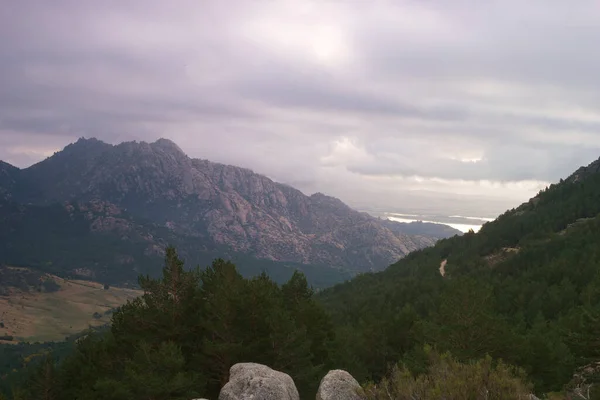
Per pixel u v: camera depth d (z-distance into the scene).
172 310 27.47
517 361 29.75
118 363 28.92
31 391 34.59
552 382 32.25
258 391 16.98
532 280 110.94
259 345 27.22
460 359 26.23
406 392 11.25
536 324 52.94
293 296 44.97
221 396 17.41
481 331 28.31
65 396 33.97
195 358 26.62
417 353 29.73
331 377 17.17
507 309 91.25
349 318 115.19
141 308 27.88
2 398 39.19
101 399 26.88
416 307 113.19
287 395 17.50
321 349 36.06
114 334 29.27
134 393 22.03
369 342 51.59
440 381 11.11
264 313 27.95
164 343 24.47
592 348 29.14
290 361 26.86
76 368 34.97
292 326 26.83
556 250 141.25
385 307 120.00
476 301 29.09
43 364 34.97
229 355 25.81
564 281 92.44
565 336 33.66
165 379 22.50
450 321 29.78
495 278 128.50
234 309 26.69
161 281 28.30
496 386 10.84
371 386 12.78
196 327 28.58
